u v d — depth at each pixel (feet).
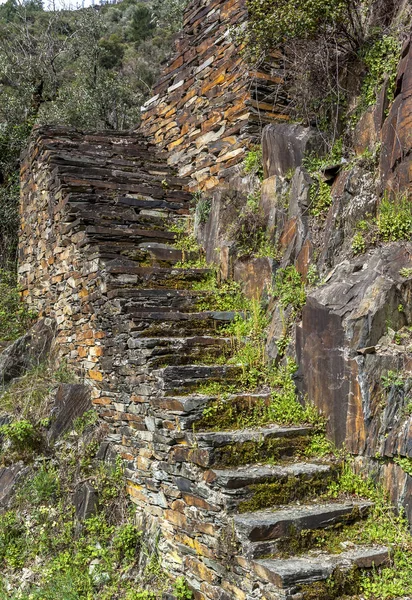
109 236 20.89
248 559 11.48
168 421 14.52
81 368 20.48
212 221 21.07
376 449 13.19
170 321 17.44
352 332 13.89
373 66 18.61
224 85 23.79
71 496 17.16
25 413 19.69
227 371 15.84
